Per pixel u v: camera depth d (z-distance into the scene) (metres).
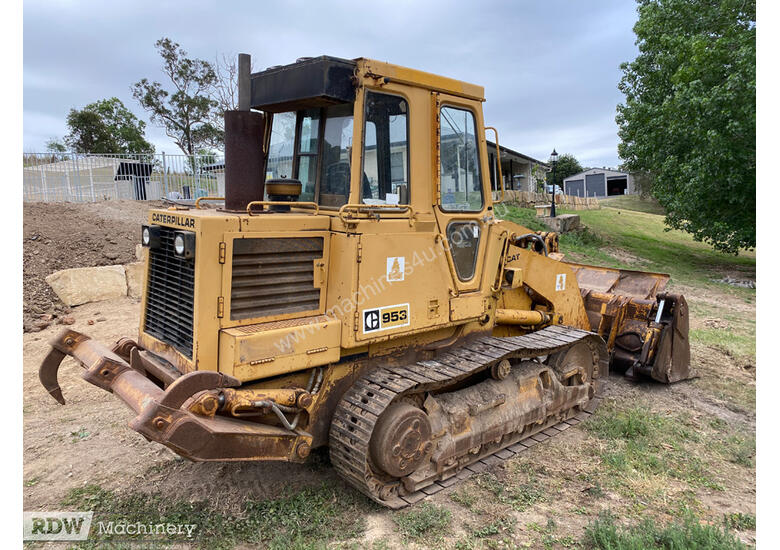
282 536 3.29
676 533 3.32
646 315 6.46
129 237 11.26
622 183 51.25
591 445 4.81
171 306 3.58
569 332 5.35
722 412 5.71
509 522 3.57
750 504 3.91
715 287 13.97
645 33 18.33
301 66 3.62
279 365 3.29
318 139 3.95
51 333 7.54
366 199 3.75
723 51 14.30
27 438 4.66
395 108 3.89
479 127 4.59
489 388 4.45
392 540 3.34
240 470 4.15
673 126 15.39
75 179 17.89
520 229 5.95
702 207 15.97
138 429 2.64
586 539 3.40
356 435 3.47
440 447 3.93
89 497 3.76
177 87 29.58
